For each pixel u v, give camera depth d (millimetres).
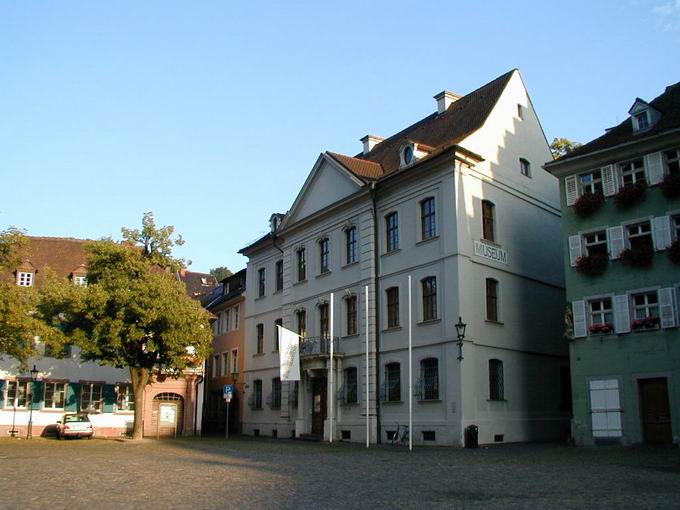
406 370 32219
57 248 50594
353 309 36438
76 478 17047
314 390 39000
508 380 31578
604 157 28094
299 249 41938
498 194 33469
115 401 45781
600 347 27203
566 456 22125
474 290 30859
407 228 33469
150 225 40594
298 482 15727
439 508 11539
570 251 28812
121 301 36344
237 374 49656
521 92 36656
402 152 34344
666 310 25531
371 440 33156
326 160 39250
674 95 28844
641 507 11250
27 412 43219
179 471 18750
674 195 25891
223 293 57188
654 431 25453
